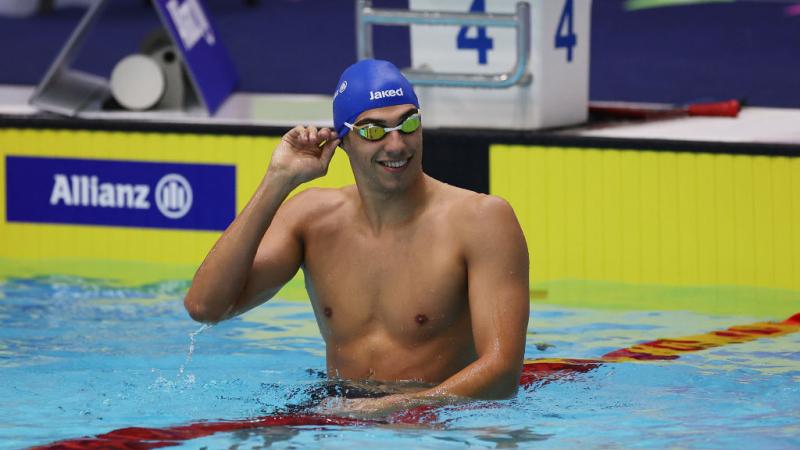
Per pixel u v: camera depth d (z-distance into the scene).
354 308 13.82
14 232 25.20
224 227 24.08
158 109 26.45
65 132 24.77
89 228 24.84
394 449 12.23
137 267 23.92
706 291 21.14
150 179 24.41
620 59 38.84
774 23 45.47
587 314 19.48
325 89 34.06
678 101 31.91
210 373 15.87
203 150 24.05
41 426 13.47
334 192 14.26
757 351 16.92
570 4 23.19
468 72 22.94
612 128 23.22
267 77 36.03
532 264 22.47
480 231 13.31
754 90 33.06
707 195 21.44
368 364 13.82
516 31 21.86
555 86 22.95
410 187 13.55
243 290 13.91
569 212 22.20
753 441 12.71
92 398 14.66
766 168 21.03
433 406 13.08
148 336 18.25
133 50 41.03
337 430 12.88
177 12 25.94
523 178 22.36
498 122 22.81
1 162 25.14
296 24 46.72
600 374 15.62
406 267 13.61
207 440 12.73
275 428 13.05
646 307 19.95
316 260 14.02
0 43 43.28
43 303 20.56
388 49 39.16
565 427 13.11
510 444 12.45
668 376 15.52
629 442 12.64
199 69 26.09
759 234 21.23
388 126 13.05
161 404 14.32
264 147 23.72
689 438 12.79
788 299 20.41
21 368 16.28
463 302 13.61
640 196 21.80
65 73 26.77
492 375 13.00
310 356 16.92
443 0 23.02
